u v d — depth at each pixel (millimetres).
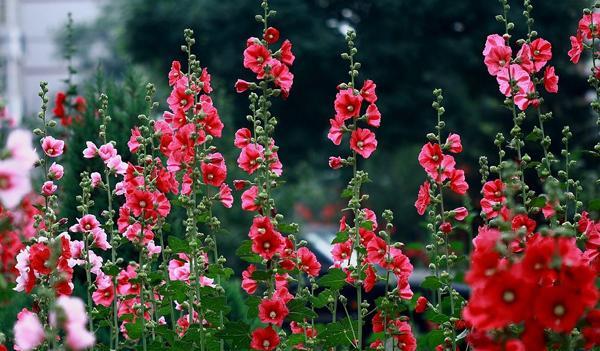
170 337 5961
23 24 68688
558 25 26875
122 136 9031
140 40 29359
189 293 6023
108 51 52625
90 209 8656
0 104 4363
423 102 27688
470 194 26922
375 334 6062
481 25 27656
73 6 69312
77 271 8430
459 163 27391
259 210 5977
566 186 6086
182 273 6453
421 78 28172
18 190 4043
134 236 6223
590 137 26484
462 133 27641
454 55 27625
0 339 4957
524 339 4008
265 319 5629
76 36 53656
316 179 36438
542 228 4203
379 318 6070
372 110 5875
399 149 30844
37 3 68875
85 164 8867
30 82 68875
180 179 6559
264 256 5566
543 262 3957
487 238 4062
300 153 30219
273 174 5844
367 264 5871
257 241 5559
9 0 65375
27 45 68688
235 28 28250
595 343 4234
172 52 29422
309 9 28516
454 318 5891
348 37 6004
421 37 28312
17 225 8258
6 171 4023
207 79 6141
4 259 7539
